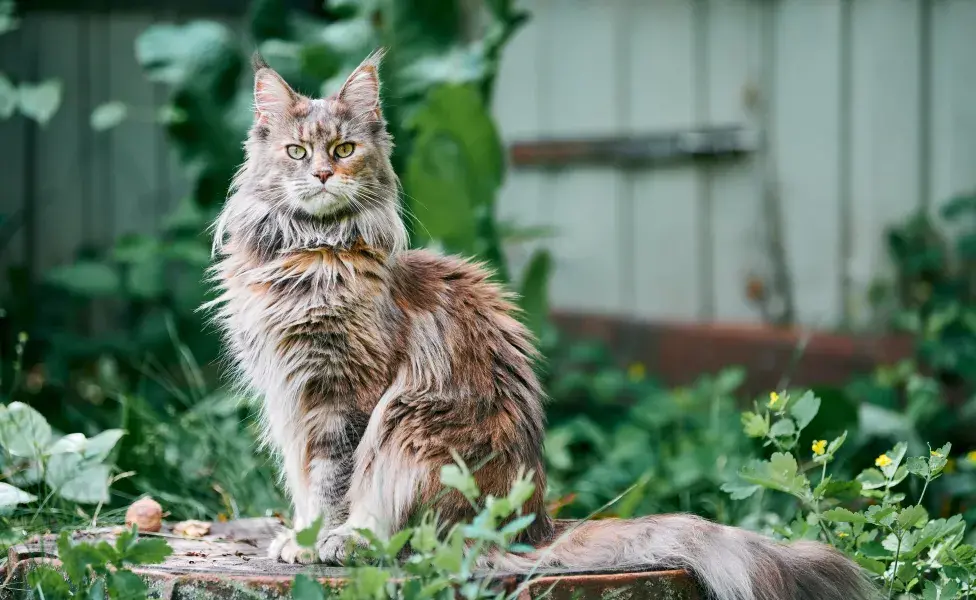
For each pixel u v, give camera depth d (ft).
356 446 11.78
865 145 24.75
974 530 15.67
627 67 26.35
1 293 25.17
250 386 12.91
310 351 11.81
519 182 27.12
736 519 16.21
